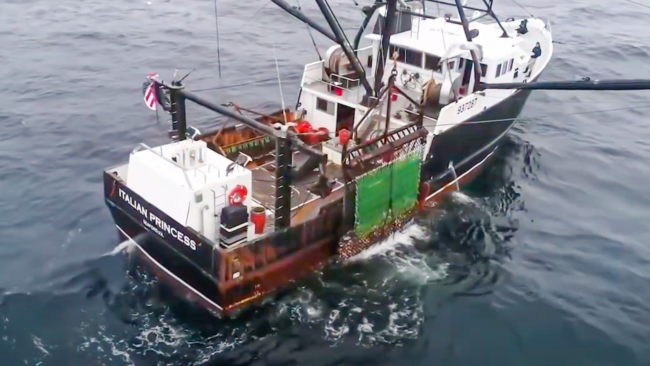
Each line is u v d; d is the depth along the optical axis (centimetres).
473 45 2100
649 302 1766
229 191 1634
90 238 1980
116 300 1711
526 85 1864
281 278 1731
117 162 2439
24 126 2656
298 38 3919
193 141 1709
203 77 3266
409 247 1981
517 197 2298
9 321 1625
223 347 1563
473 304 1736
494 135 2444
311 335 1608
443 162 2189
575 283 1838
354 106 2145
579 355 1576
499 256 1953
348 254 1877
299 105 2316
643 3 5056
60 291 1738
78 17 4150
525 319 1688
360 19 4262
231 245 1611
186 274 1677
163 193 1655
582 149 2670
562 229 2108
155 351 1546
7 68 3250
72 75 3209
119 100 2956
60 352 1532
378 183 1859
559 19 4481
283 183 1633
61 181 2286
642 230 2117
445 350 1576
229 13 4362
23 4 4369
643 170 2522
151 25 4053
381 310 1698
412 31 2375
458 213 2173
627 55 3797
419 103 2139
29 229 2011
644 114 3042
